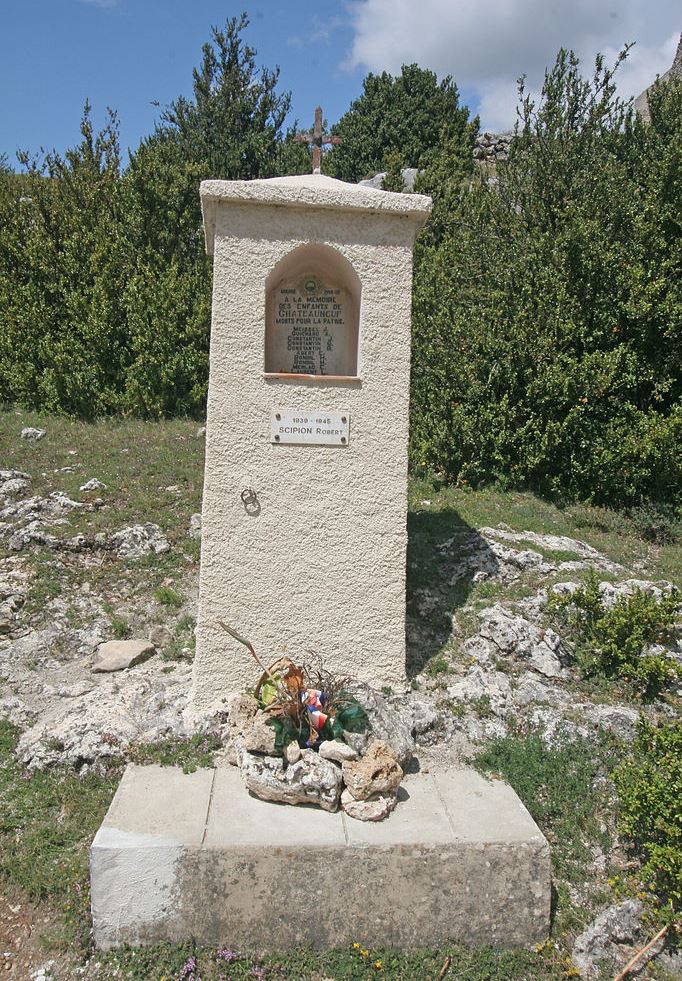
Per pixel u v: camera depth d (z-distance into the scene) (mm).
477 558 6949
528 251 9992
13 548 7238
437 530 7582
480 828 4199
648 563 7742
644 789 4375
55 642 6227
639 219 9445
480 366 9461
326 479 5172
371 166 28062
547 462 9258
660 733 4676
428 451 9648
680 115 10695
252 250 4973
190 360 11930
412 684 5516
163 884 3947
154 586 6938
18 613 6457
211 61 20562
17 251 12766
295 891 3977
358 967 3936
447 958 4012
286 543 5172
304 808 4316
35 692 5695
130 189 13117
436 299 10641
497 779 4746
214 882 3947
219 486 5082
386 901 4020
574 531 8297
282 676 4730
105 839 3979
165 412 12016
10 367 12164
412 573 6777
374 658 5340
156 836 4012
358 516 5223
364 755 4469
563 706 5398
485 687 5473
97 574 7039
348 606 5270
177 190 13188
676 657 5773
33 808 4676
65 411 11859
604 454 8984
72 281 12500
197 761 4727
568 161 10656
